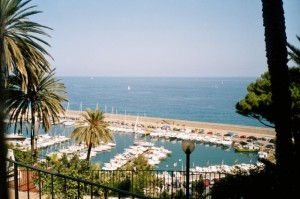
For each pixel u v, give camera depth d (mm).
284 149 7875
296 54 10992
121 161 54406
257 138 68375
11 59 14953
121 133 85562
